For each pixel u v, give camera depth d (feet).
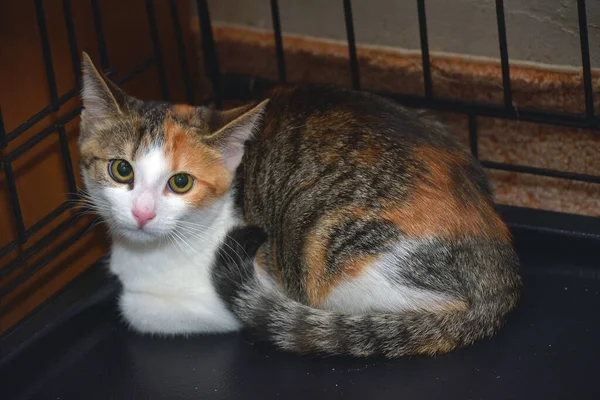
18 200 10.53
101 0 11.60
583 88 11.48
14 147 10.78
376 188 9.36
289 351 9.63
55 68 11.09
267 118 10.27
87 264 11.82
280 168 9.95
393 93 12.27
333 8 12.51
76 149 11.46
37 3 10.00
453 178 9.49
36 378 9.71
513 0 11.53
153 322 9.97
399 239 9.20
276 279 10.02
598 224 11.09
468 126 12.21
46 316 10.03
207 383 9.52
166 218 9.06
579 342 9.83
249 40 13.03
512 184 12.20
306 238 9.55
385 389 9.28
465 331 9.51
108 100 9.25
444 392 9.22
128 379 9.64
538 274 10.95
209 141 9.23
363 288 9.34
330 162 9.64
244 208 10.07
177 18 12.08
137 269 9.82
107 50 11.93
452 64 12.01
